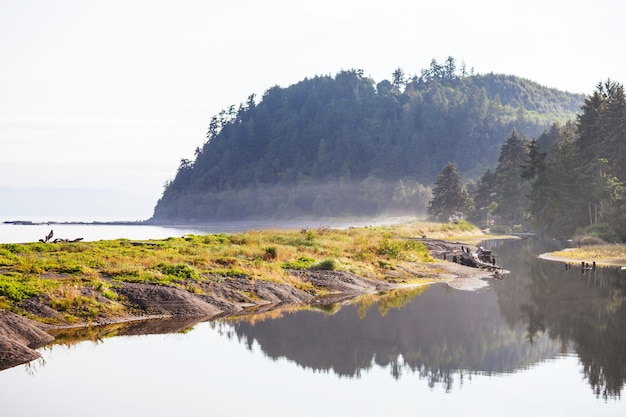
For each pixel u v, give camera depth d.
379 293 46.03
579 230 95.50
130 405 21.02
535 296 44.25
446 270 58.38
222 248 54.84
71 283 34.81
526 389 23.38
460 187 174.62
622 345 30.11
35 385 22.89
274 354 27.83
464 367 26.33
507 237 126.50
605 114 112.50
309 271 49.06
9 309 30.55
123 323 32.94
